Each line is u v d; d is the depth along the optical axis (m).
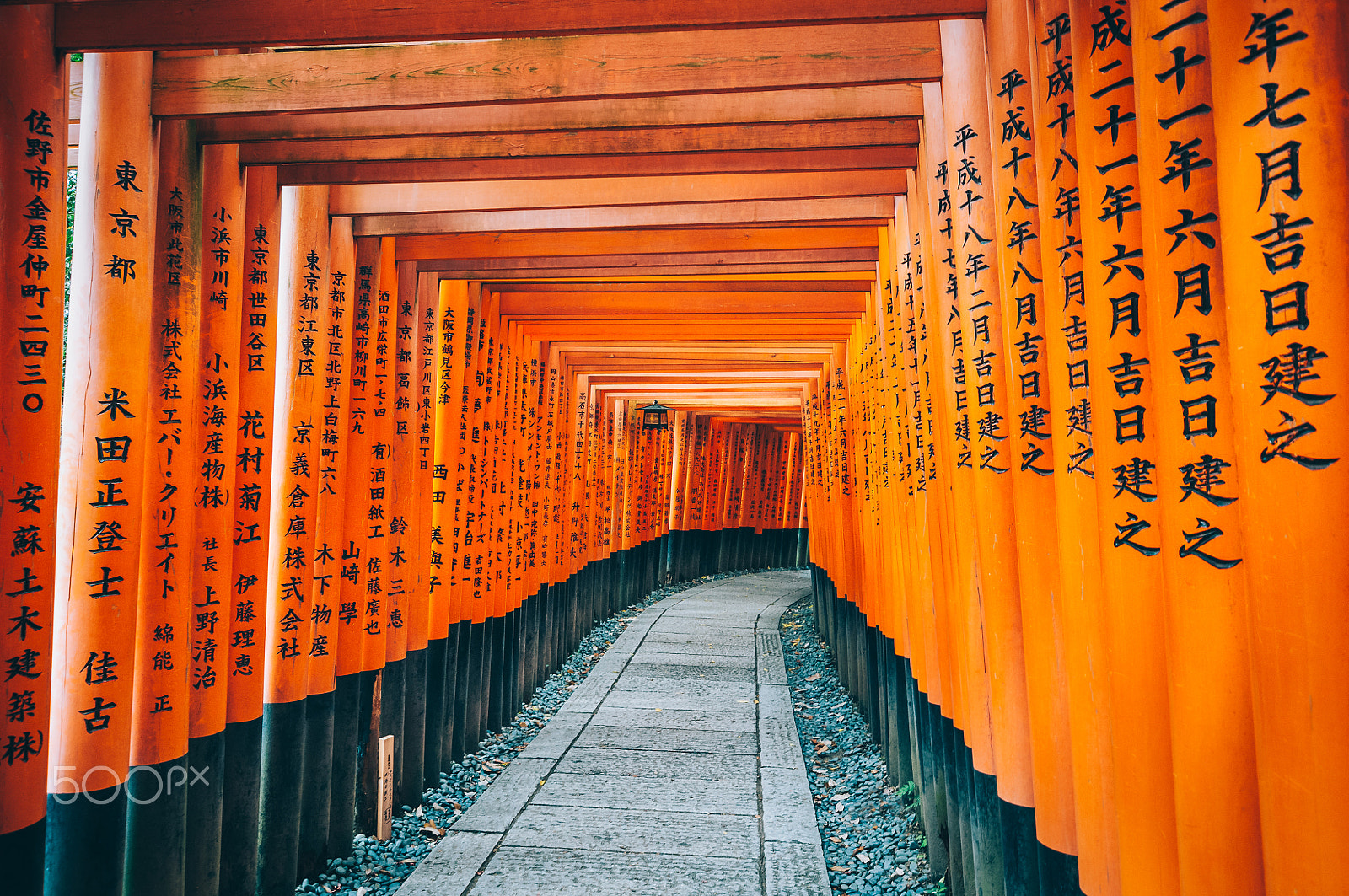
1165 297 1.65
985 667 2.78
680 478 15.85
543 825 4.56
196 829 3.24
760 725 6.56
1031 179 2.31
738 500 18.83
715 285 5.88
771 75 2.71
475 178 3.67
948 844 3.57
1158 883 1.76
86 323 2.73
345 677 4.38
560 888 3.83
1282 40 1.38
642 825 4.56
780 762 5.64
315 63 2.81
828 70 2.73
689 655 9.24
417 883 3.89
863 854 4.31
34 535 2.38
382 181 3.71
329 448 4.16
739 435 18.59
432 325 5.32
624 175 3.63
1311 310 1.34
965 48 2.61
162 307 3.05
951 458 2.95
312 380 4.01
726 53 2.71
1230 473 1.55
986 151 2.59
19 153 2.36
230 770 3.50
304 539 3.97
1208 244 1.58
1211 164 1.58
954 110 2.65
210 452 3.29
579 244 4.82
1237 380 1.46
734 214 4.22
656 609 12.87
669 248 4.82
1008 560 2.53
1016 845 2.48
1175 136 1.62
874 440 5.56
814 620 11.40
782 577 18.05
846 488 7.53
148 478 3.01
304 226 3.98
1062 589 2.12
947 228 2.93
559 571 9.14
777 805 4.86
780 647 9.69
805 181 3.91
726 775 5.38
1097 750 2.01
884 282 4.53
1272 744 1.40
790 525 20.62
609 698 7.40
